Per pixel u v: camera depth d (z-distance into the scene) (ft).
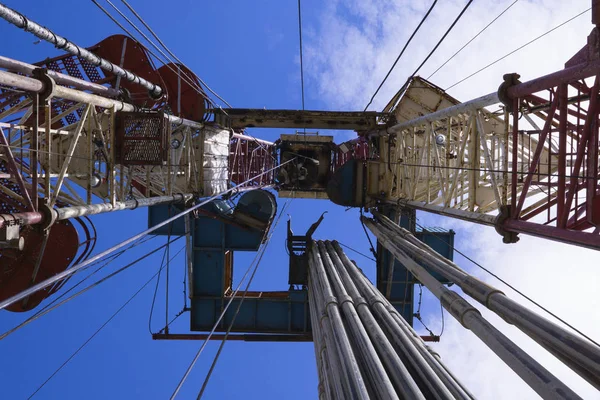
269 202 54.19
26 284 28.40
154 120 32.42
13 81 19.24
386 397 17.97
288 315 56.90
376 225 51.60
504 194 26.14
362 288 35.01
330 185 60.49
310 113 62.44
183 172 51.72
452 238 55.77
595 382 14.61
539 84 22.24
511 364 16.79
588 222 20.77
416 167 46.01
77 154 32.89
